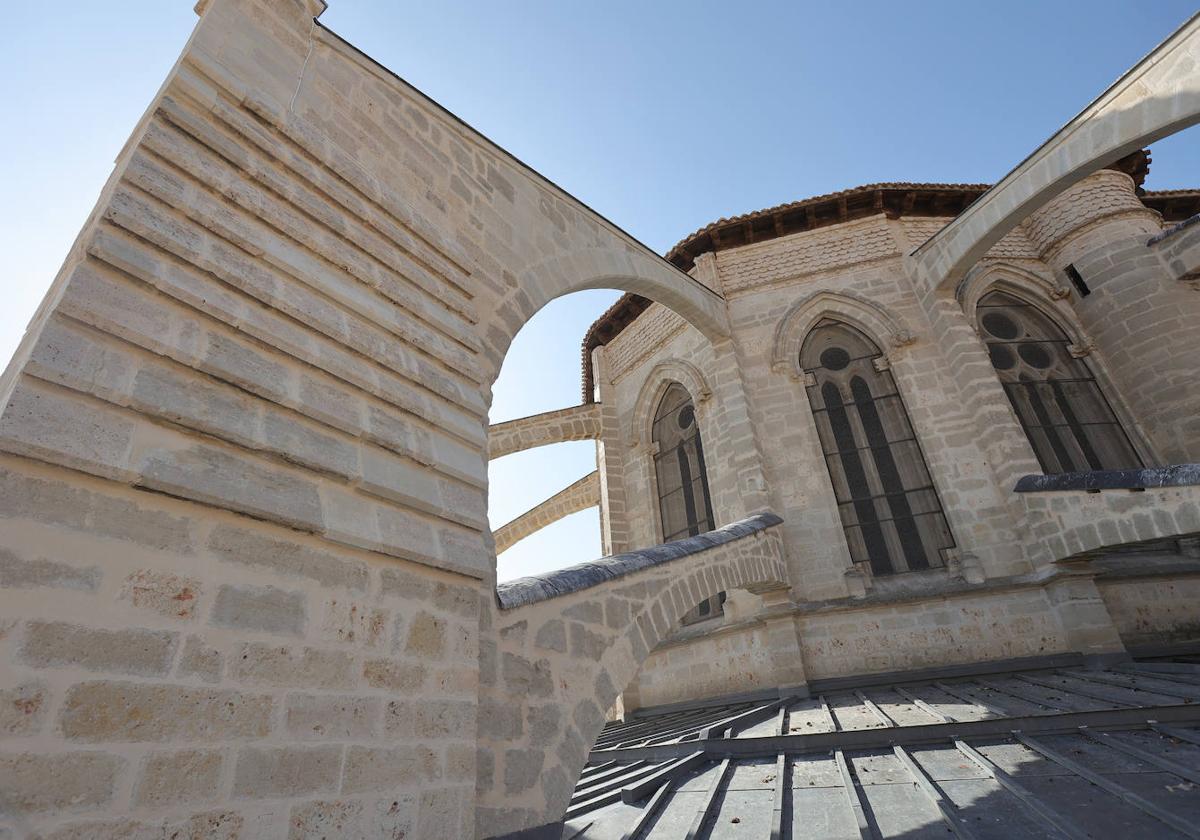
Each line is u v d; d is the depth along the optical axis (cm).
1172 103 948
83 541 315
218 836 312
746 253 1648
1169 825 428
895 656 1143
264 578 384
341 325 515
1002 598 1131
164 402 365
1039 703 800
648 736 1102
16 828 254
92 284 365
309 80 644
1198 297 1349
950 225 1365
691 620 1454
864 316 1464
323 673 391
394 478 496
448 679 471
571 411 1800
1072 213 1512
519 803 506
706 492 1530
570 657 626
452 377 624
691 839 546
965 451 1270
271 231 502
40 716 275
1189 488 926
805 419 1397
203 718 327
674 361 1639
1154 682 816
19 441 299
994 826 478
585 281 998
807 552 1276
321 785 364
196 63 506
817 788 630
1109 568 1161
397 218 648
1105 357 1415
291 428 436
